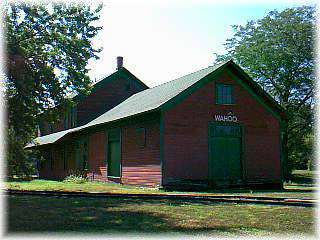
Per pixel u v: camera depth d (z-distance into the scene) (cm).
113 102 3756
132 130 2602
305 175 4769
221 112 2467
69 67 2066
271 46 4262
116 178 2762
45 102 2000
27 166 2181
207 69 2652
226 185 2392
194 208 1290
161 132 2262
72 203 1410
